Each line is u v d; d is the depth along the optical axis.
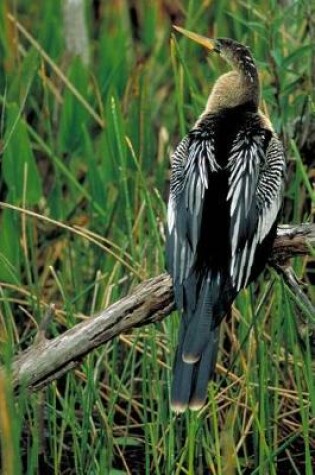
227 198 8.89
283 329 10.91
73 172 13.41
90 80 14.52
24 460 10.53
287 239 9.12
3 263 11.23
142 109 12.55
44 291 12.25
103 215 12.30
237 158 9.12
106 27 15.95
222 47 10.10
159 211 11.29
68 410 10.25
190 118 13.31
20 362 9.13
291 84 11.35
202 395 8.44
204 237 8.78
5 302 10.73
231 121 9.55
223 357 11.14
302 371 10.59
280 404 10.74
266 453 9.48
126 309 8.96
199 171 9.08
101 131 13.68
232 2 14.37
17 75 13.45
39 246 12.48
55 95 13.90
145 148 12.77
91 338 9.01
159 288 8.90
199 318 8.59
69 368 9.14
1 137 12.40
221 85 9.91
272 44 11.38
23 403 8.75
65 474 10.41
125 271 11.77
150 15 15.43
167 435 9.96
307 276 11.52
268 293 10.75
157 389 10.03
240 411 10.54
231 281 8.68
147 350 10.69
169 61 14.54
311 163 11.62
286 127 11.56
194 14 14.97
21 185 11.95
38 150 13.61
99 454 10.11
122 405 11.26
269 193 9.16
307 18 11.89
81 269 12.27
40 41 14.75
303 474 10.40
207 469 10.09
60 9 15.89
